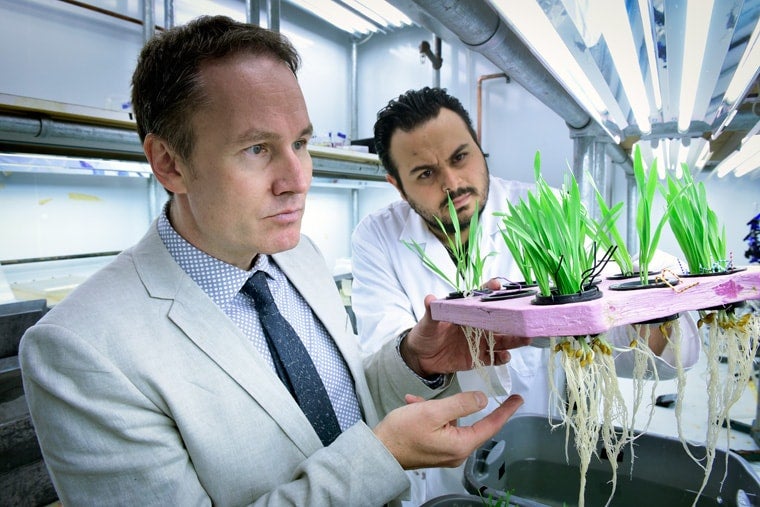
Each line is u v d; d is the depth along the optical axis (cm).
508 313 46
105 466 48
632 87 82
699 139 150
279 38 55
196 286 59
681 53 71
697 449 83
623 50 64
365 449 51
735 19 57
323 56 372
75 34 237
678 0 56
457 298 62
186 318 56
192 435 52
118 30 254
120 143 164
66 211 232
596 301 43
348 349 75
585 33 59
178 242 61
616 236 62
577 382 48
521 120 341
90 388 48
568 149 326
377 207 396
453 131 98
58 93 231
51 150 170
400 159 103
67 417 48
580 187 141
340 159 241
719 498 79
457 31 79
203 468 53
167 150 54
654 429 174
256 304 65
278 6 148
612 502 83
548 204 51
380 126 107
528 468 96
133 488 49
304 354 66
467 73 356
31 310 151
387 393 78
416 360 75
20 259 216
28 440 132
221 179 51
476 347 61
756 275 49
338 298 81
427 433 53
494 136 352
